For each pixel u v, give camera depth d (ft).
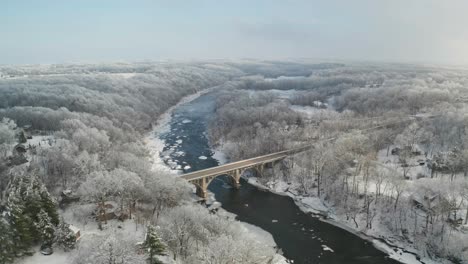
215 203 447.42
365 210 388.98
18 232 251.19
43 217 270.67
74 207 349.61
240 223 379.96
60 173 418.92
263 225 393.29
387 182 388.98
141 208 362.74
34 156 450.30
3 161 422.41
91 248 237.45
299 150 551.18
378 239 359.25
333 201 424.46
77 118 624.18
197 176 449.48
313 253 338.75
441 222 338.75
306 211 426.10
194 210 304.91
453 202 335.47
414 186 377.30
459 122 549.95
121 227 321.32
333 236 369.50
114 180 327.47
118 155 460.55
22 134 517.55
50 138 542.57
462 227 327.26
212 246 240.73
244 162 510.17
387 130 580.71
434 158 454.81
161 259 230.89
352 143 470.80
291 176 500.74
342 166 433.48
